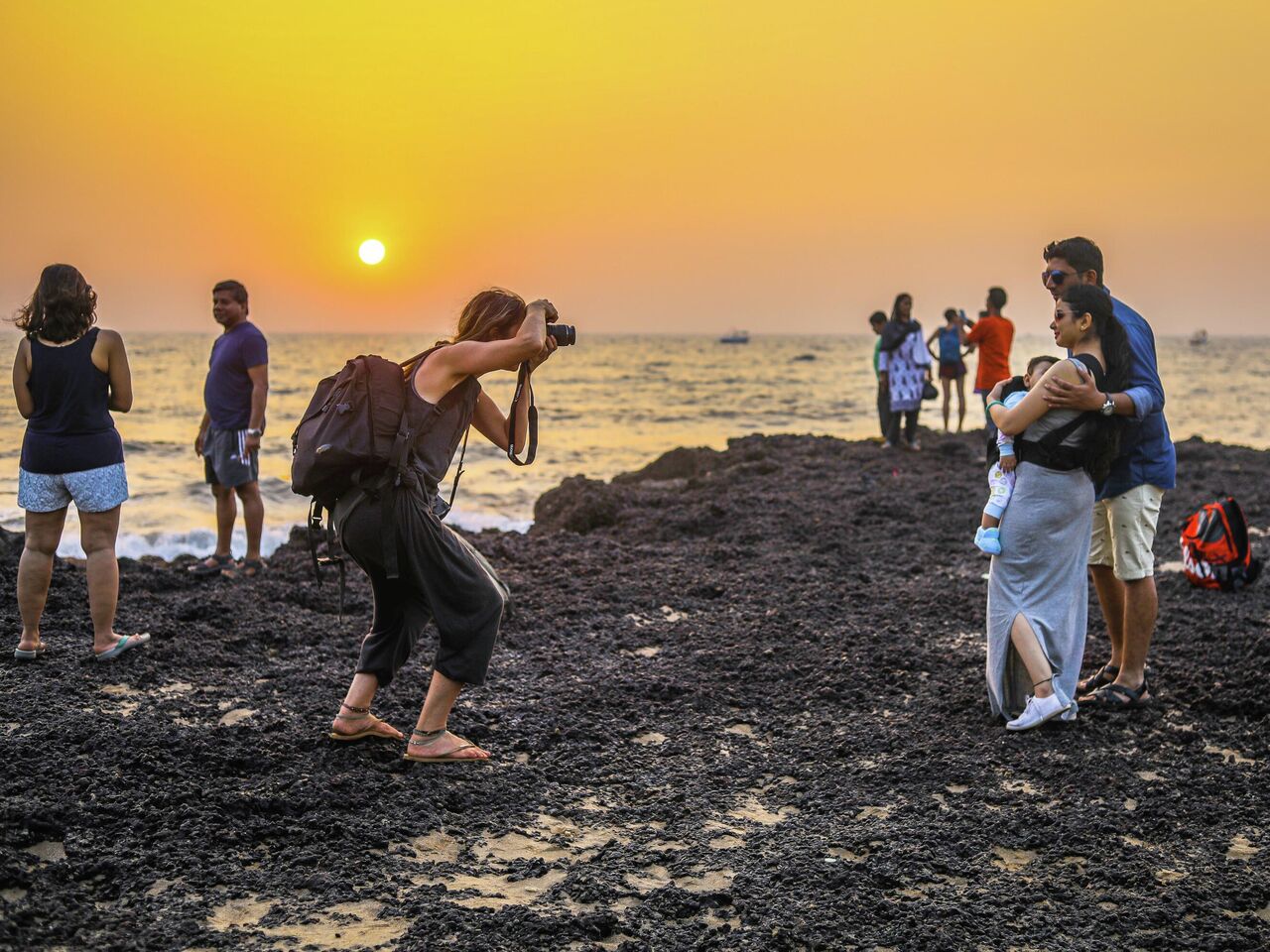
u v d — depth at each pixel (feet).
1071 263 15.16
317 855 10.87
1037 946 9.52
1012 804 12.68
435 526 12.74
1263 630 20.12
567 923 9.57
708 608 22.08
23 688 15.49
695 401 157.69
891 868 10.88
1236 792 13.06
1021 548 14.87
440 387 12.55
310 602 21.56
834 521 31.32
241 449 23.08
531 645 19.21
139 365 265.95
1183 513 33.71
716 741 14.90
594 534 31.04
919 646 19.29
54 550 16.70
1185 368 295.07
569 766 13.73
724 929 9.65
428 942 9.27
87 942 9.06
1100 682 16.96
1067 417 14.49
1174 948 9.53
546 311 13.29
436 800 12.35
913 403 44.80
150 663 16.99
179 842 10.96
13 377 16.22
